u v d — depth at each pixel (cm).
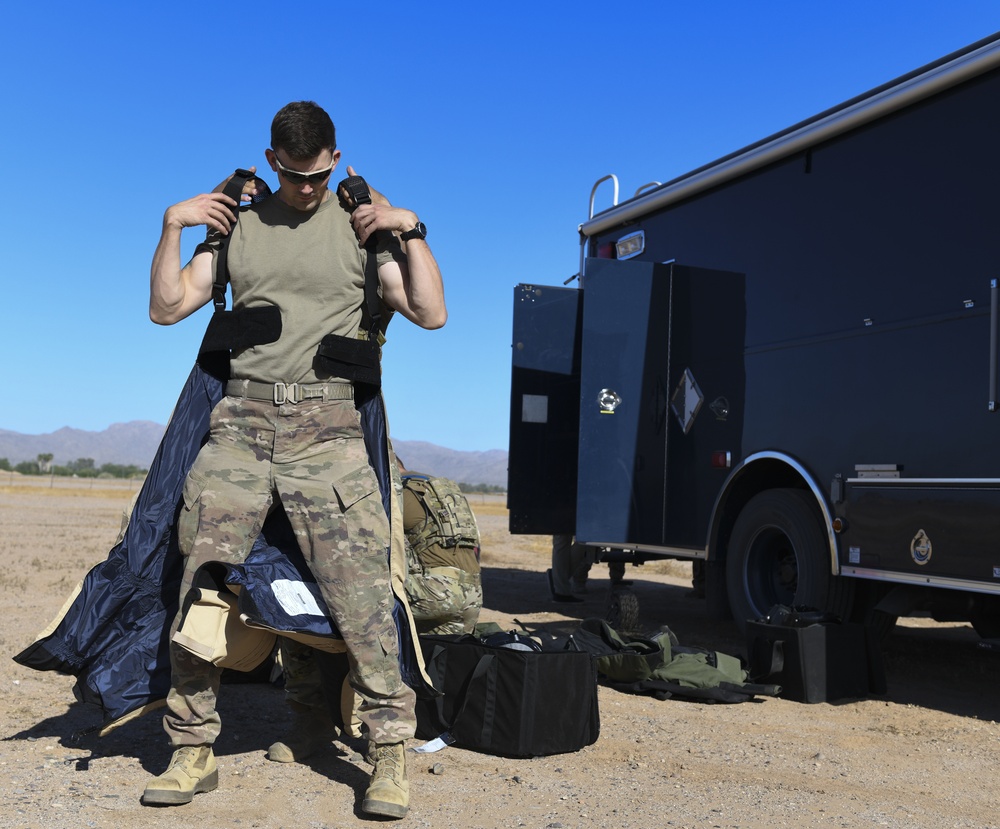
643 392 745
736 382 687
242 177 331
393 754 319
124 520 350
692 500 727
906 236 561
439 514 482
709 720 474
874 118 587
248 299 327
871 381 578
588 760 393
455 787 349
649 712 488
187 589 312
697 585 1012
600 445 731
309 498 313
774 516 649
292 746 370
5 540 1432
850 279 598
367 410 339
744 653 686
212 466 319
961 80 532
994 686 588
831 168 619
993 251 509
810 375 624
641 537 740
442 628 479
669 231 767
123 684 338
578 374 820
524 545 1784
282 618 305
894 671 629
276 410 320
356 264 328
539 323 809
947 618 600
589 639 552
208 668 321
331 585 312
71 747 383
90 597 339
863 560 575
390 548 329
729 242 702
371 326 335
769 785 367
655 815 327
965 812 343
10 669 528
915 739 447
